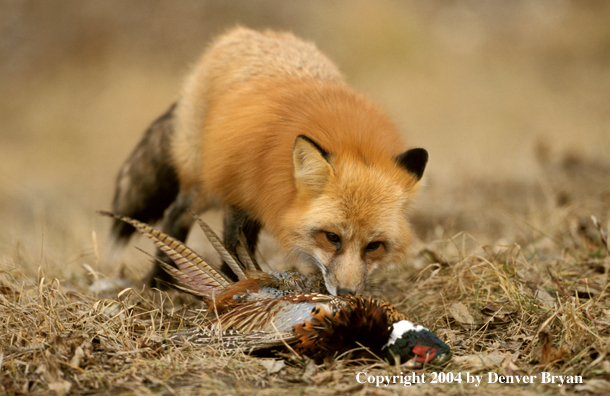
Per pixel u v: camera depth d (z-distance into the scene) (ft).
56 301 26.18
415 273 34.12
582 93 106.83
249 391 20.76
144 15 119.55
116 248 41.96
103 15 118.21
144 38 117.60
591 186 52.75
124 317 25.55
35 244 44.27
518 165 64.69
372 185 26.89
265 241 45.52
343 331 22.76
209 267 27.14
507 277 29.12
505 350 24.30
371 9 131.95
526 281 29.17
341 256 26.78
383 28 127.54
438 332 26.37
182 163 36.81
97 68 113.09
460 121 97.09
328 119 29.22
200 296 27.37
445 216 51.83
